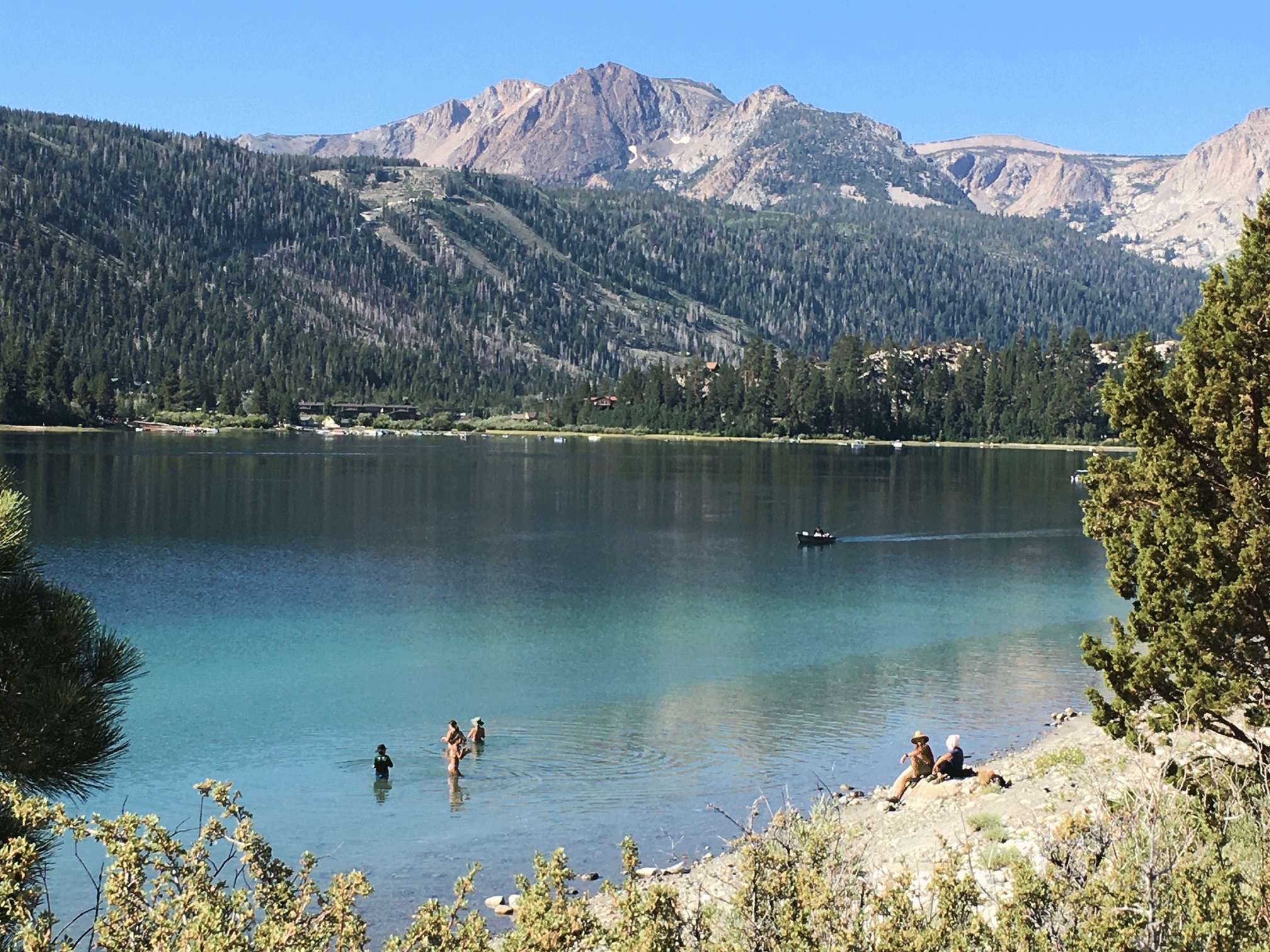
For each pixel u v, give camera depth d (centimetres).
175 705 4394
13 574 1318
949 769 3073
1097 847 1176
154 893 984
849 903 1127
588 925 1031
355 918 995
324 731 4000
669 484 17438
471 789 3291
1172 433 2122
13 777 1238
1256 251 2109
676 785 3319
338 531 10769
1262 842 1356
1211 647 1939
